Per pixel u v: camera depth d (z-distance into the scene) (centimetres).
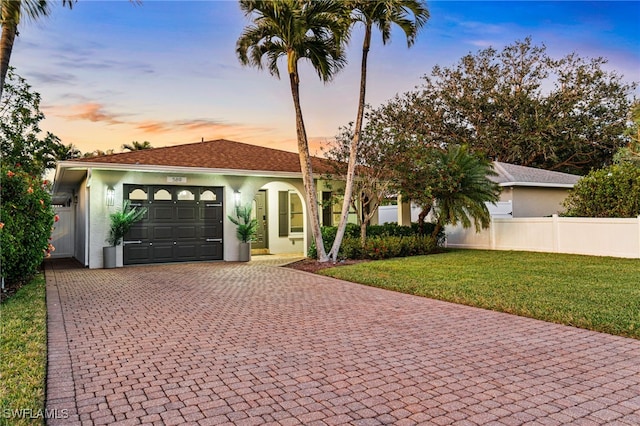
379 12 1142
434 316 620
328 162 1416
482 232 1622
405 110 3170
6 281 921
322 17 1110
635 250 1192
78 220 1561
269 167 1459
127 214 1224
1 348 462
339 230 1262
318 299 752
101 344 486
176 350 465
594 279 859
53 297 772
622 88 2831
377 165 1324
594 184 1332
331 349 468
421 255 1419
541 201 2008
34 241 934
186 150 1502
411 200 1542
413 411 315
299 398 339
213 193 1394
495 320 593
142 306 696
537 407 321
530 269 1017
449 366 412
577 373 391
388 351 460
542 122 2858
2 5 594
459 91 3106
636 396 339
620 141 2775
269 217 1673
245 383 371
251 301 736
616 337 504
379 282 897
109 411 316
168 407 323
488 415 308
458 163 1427
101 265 1229
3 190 821
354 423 297
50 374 390
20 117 1825
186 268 1200
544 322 578
